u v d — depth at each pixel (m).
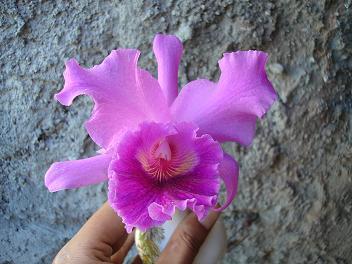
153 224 0.18
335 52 0.29
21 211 0.34
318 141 0.30
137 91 0.19
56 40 0.30
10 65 0.31
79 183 0.19
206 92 0.19
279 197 0.31
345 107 0.30
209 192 0.18
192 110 0.19
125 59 0.18
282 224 0.32
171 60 0.20
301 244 0.32
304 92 0.29
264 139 0.30
